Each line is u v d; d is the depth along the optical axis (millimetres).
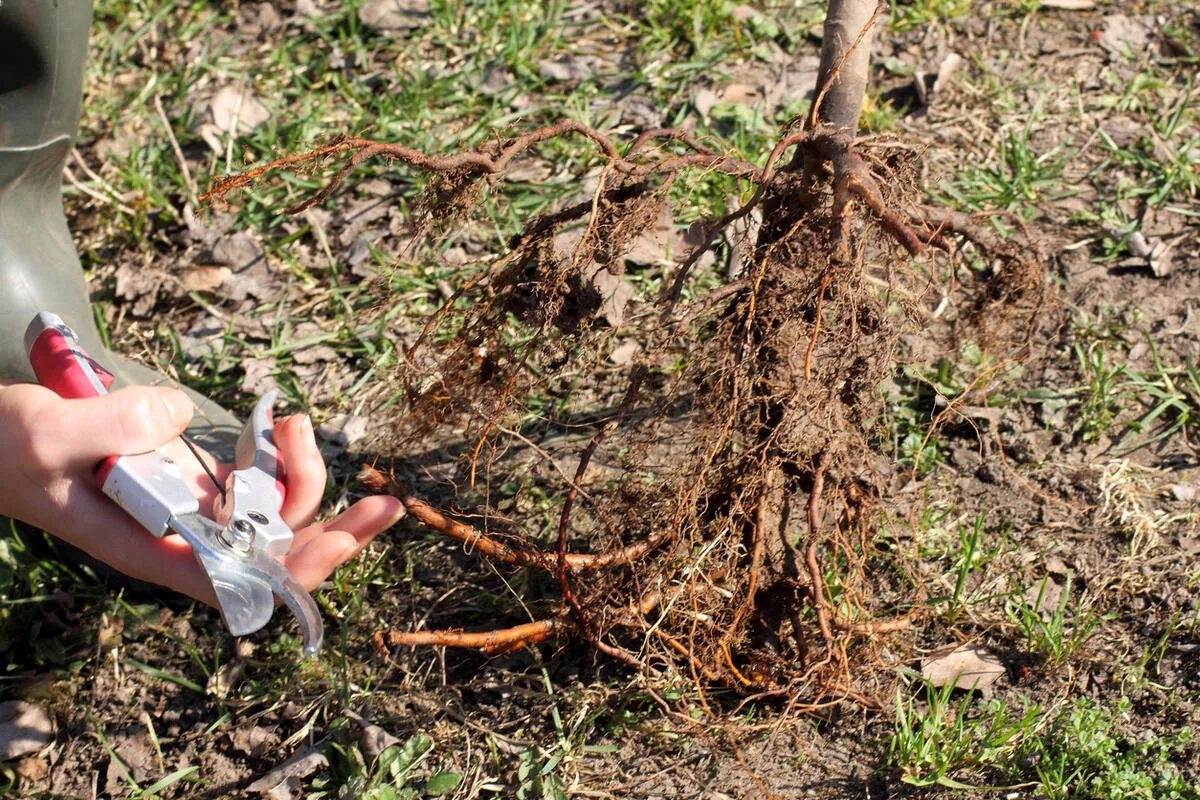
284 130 3285
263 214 3096
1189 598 2156
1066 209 2980
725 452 1896
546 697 2070
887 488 2281
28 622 2254
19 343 2299
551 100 3303
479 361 2006
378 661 2170
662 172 1815
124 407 1738
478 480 2463
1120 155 3074
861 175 1681
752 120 3164
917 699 2031
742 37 3441
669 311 1814
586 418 2578
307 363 2785
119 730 2111
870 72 3391
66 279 2424
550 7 3580
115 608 2275
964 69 3375
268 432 1928
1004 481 2422
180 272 3010
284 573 1658
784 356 1838
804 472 1914
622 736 2012
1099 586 2203
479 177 1763
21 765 2066
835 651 1895
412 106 3256
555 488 2428
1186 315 2705
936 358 2627
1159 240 2871
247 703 2125
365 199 3119
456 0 3557
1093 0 3578
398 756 1983
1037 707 1941
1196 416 2508
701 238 1947
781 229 1860
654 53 3430
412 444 2420
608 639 2105
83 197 3199
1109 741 1858
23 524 2371
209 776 2033
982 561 2254
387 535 2391
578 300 1863
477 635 1967
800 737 1975
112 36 3607
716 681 2031
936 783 1875
